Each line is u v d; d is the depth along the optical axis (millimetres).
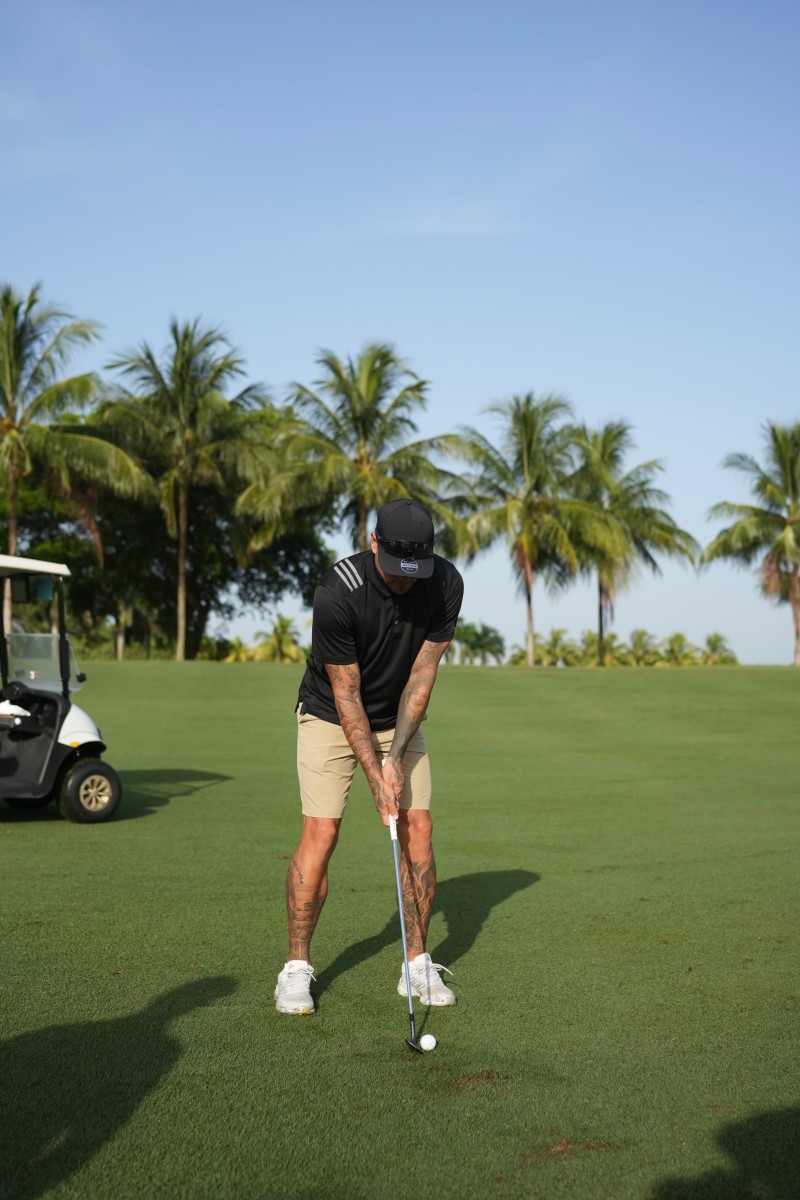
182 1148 2648
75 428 34344
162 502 35312
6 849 6512
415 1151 2637
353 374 35812
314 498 36469
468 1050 3273
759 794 8953
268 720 15703
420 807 3859
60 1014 3570
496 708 17844
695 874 5777
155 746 12594
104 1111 2846
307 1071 3109
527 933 4602
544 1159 2598
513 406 38250
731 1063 3172
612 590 41312
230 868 5926
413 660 3746
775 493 39250
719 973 4035
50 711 7500
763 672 25125
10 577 7816
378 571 3570
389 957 4273
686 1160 2594
